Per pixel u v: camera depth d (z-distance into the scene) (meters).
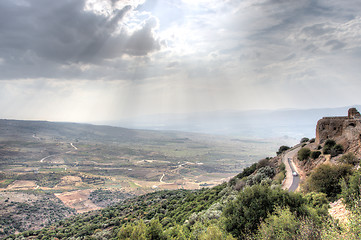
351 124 33.78
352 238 9.34
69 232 63.72
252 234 14.53
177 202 64.62
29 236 69.88
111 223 60.66
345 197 14.97
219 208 32.41
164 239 21.20
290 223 12.23
